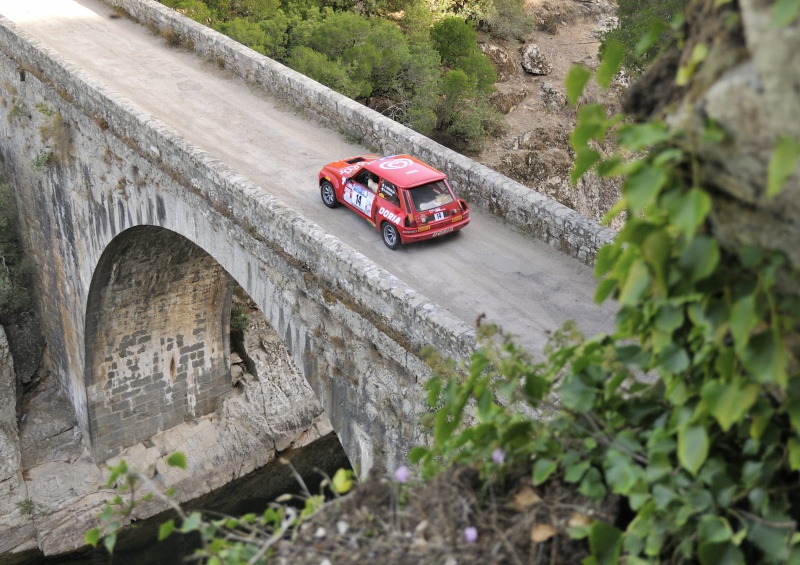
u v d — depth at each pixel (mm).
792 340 4336
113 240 25641
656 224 4395
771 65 3645
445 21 41250
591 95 44938
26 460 32625
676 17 4684
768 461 4562
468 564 4785
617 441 4980
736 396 4289
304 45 37625
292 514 5395
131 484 5340
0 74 29562
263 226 17422
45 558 30281
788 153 3545
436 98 38375
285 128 23578
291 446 35281
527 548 4863
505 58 45250
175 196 20703
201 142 22641
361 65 36281
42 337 35250
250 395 35312
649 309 4664
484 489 5117
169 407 34125
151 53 28781
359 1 42594
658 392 5152
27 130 28828
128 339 31469
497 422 5422
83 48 29047
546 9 50312
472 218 19109
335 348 16016
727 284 4348
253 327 36500
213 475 33500
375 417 15438
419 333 13648
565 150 42562
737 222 4203
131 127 21953
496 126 42062
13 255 33469
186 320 32312
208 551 5230
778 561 4410
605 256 4957
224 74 27109
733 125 3908
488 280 16766
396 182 17594
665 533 4641
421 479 5648
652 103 4871
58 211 28797
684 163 4203
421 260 17547
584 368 5273
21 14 31781
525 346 14531
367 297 14758
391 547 4965
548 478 5223
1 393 32250
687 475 4715
